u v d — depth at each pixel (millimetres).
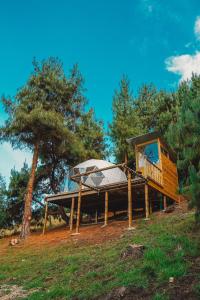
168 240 10359
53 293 8492
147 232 12984
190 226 11516
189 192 8250
